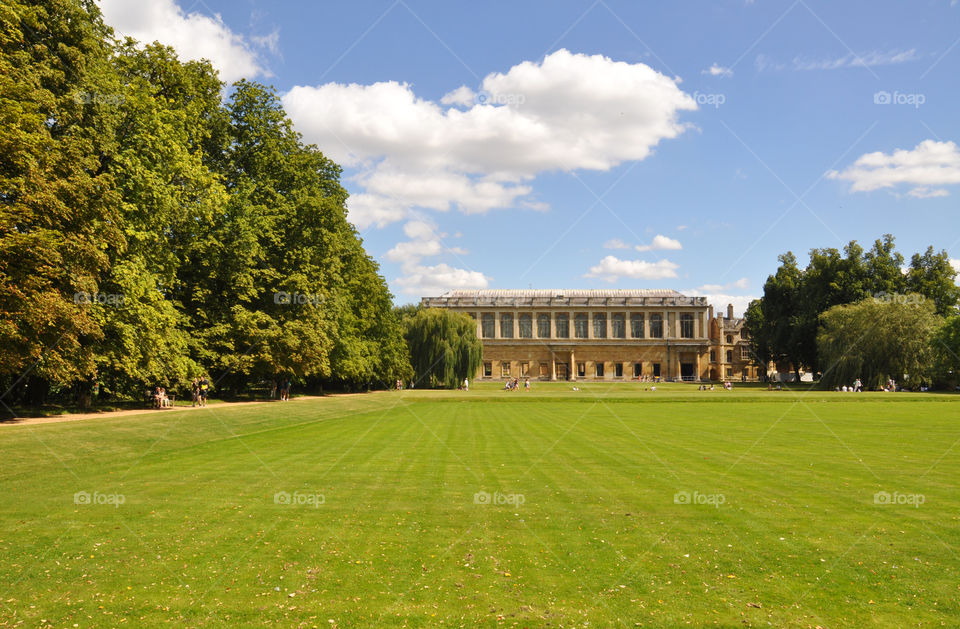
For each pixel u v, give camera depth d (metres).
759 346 111.19
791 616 7.70
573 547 10.27
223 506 12.91
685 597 8.27
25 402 31.41
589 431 27.89
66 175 23.30
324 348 44.66
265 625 7.53
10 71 21.45
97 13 28.48
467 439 24.69
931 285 80.69
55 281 23.25
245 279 38.59
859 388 62.88
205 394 39.09
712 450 21.16
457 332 79.56
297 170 45.69
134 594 8.38
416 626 7.50
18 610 7.87
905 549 10.07
